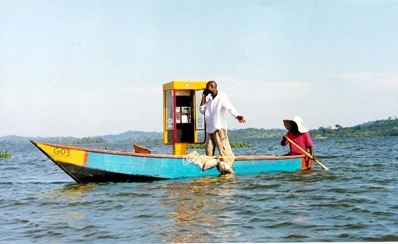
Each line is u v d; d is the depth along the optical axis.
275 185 12.70
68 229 8.38
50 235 8.02
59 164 13.07
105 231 8.11
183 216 9.09
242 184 12.89
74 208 10.32
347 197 10.83
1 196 12.72
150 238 7.58
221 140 14.19
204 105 14.47
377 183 13.20
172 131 15.27
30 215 9.79
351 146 51.28
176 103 15.20
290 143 16.16
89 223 8.77
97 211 9.88
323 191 11.73
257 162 14.83
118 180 13.62
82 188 13.06
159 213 9.41
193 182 13.32
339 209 9.52
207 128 14.45
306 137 16.11
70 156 13.05
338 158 25.86
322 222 8.42
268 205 10.00
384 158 25.52
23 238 7.88
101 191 12.37
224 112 14.19
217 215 9.14
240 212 9.36
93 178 13.49
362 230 7.82
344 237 7.43
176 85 14.88
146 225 8.45
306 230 7.90
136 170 13.43
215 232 7.88
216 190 11.96
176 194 11.50
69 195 12.01
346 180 13.80
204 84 15.13
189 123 15.34
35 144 12.73
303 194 11.30
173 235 7.73
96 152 13.19
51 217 9.48
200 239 7.47
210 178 13.97
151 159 13.55
